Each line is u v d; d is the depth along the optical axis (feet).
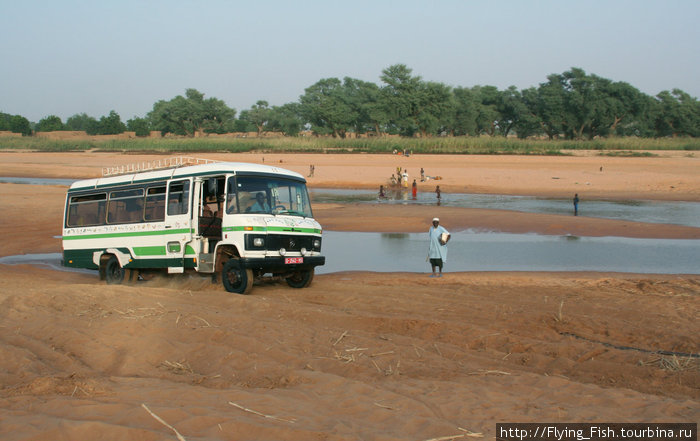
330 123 390.42
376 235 82.74
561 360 24.26
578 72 366.22
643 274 52.31
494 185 158.30
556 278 49.03
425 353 24.79
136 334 27.22
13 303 34.06
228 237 40.45
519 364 24.41
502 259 62.23
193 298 36.68
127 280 47.67
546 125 385.91
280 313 32.99
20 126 453.17
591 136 388.16
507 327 30.14
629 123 372.99
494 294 39.96
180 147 282.77
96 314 30.58
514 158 221.66
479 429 16.37
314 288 43.91
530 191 148.46
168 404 17.67
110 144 302.25
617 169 183.32
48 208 98.94
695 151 256.52
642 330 29.19
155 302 33.91
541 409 18.06
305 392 19.52
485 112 377.71
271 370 22.07
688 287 42.37
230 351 24.06
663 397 19.84
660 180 158.10
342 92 406.62
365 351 24.82
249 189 41.42
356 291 41.75
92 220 50.88
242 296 36.88
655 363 23.82
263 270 41.42
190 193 42.93
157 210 45.44
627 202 127.54
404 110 344.28
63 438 14.93
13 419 16.15
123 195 48.29
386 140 277.03
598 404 18.81
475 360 24.32
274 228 41.01
